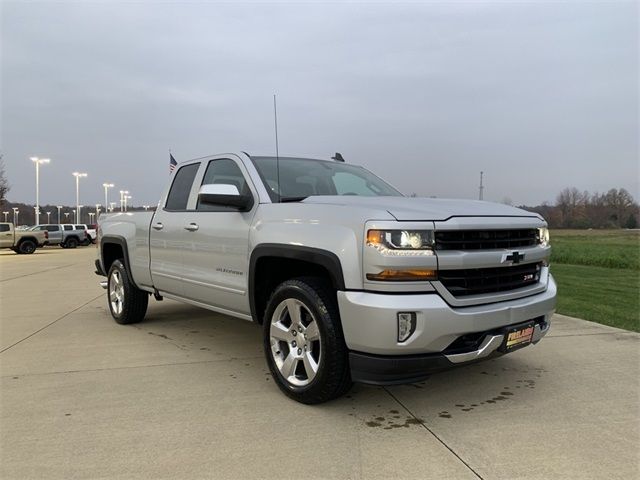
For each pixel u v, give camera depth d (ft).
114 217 21.18
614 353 16.06
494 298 10.75
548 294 12.23
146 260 18.40
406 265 9.67
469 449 9.40
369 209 10.32
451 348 10.21
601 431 10.21
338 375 10.75
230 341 17.88
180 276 16.26
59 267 55.26
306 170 15.11
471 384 13.05
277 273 13.19
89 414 11.10
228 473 8.57
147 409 11.38
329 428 10.32
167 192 17.94
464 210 11.01
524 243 11.92
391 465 8.81
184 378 13.64
